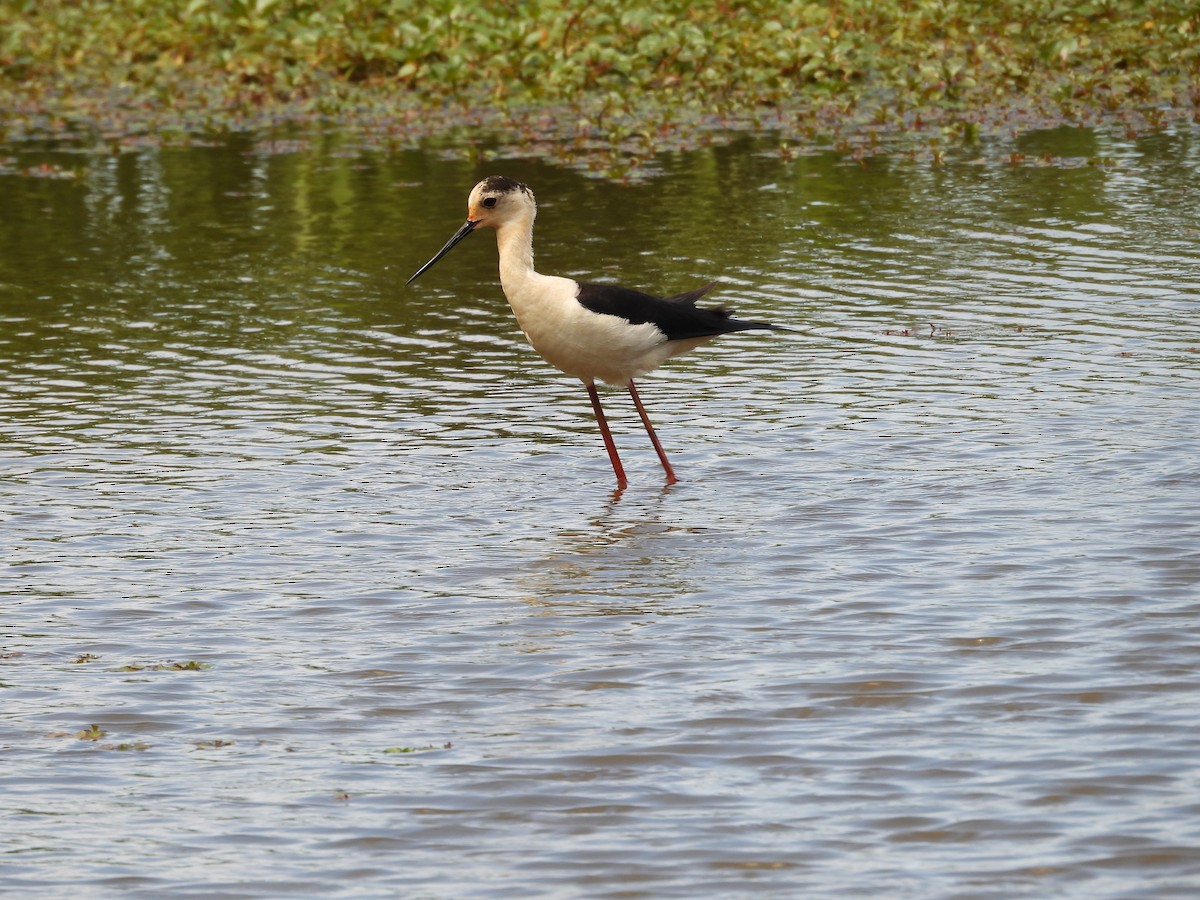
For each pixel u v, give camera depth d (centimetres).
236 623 1066
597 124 2773
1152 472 1256
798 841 773
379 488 1320
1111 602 1030
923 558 1123
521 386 1587
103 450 1425
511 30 3078
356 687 964
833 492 1264
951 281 1847
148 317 1855
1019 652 967
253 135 2866
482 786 839
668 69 2952
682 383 1570
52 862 777
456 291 1930
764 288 1858
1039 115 2664
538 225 2173
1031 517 1183
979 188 2244
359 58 3209
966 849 759
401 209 2303
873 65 2927
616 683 954
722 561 1140
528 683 959
